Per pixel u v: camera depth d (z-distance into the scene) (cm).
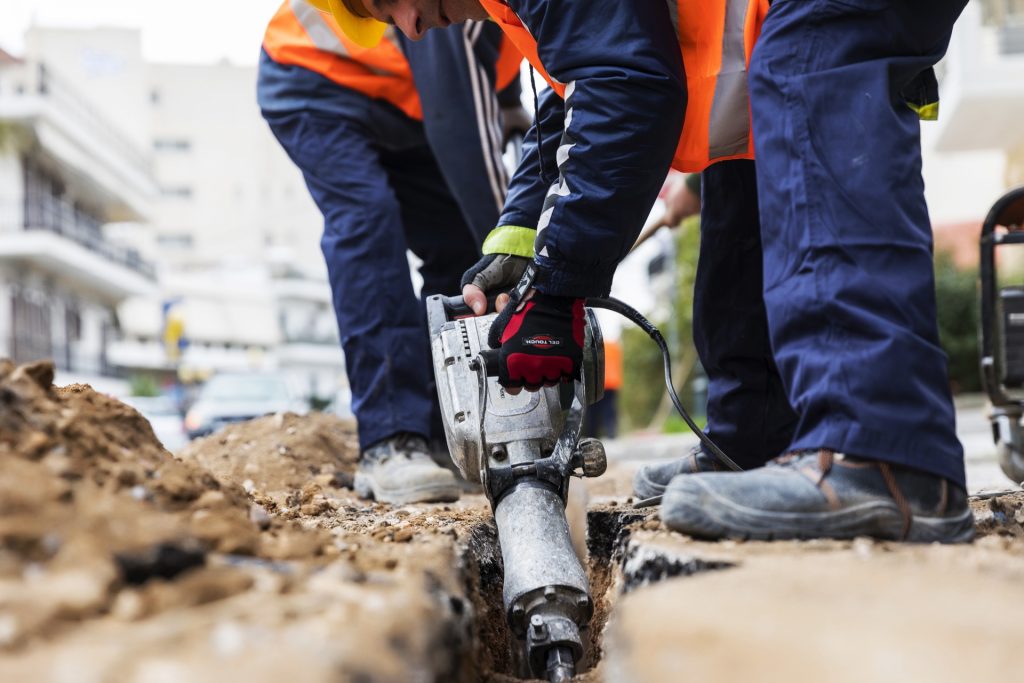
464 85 341
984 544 175
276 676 99
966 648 111
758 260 257
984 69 1595
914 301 176
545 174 235
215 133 5691
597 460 233
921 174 186
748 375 262
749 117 220
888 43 187
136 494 152
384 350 338
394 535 196
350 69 354
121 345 3878
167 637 110
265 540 160
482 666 188
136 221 3450
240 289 4659
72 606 115
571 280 199
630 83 192
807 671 109
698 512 177
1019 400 324
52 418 158
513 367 202
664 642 124
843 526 173
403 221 396
